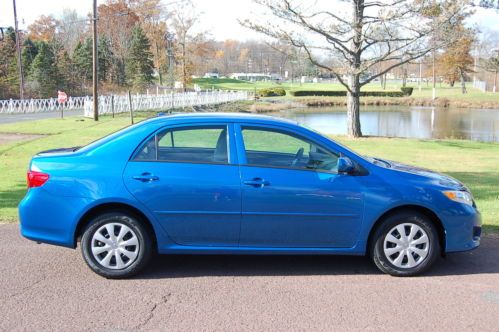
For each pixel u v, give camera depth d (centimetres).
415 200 508
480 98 6209
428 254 514
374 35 2128
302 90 7888
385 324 409
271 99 6675
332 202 506
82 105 4706
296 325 406
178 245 511
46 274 522
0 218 764
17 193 998
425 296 466
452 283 500
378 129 3484
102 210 511
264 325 406
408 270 514
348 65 2319
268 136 525
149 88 7194
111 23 7756
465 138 2912
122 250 505
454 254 593
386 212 515
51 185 505
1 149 1742
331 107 6109
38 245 624
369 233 516
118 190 498
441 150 1902
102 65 6838
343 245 518
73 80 6197
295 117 4431
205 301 454
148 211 499
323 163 521
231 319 417
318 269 540
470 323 411
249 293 473
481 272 532
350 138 2325
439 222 522
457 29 2083
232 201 502
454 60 7100
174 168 506
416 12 1995
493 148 1998
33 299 457
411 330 399
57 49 6831
